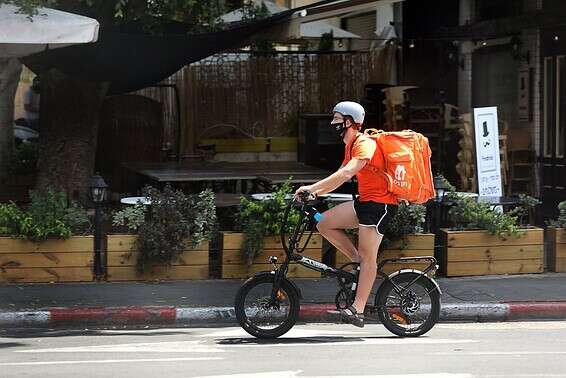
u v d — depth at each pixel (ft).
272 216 49.78
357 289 37.22
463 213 51.49
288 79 79.41
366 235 36.68
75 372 32.09
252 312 38.55
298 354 35.12
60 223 47.83
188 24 58.85
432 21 79.87
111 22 54.54
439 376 30.94
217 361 33.83
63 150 60.29
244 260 49.78
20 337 40.45
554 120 69.46
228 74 78.38
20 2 44.04
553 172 69.51
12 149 72.49
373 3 57.31
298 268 50.44
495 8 74.90
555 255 52.54
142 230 48.49
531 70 71.41
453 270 50.90
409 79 81.30
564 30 67.97
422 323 39.34
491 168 58.90
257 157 79.00
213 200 50.01
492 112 58.95
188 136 77.77
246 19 63.98
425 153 37.37
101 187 48.80
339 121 36.83
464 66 77.20
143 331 42.04
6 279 47.78
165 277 49.44
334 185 36.06
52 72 60.03
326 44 80.48
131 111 75.92
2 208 47.75
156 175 59.67
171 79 77.30
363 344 37.37
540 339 39.06
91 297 45.50
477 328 42.37
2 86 70.18
